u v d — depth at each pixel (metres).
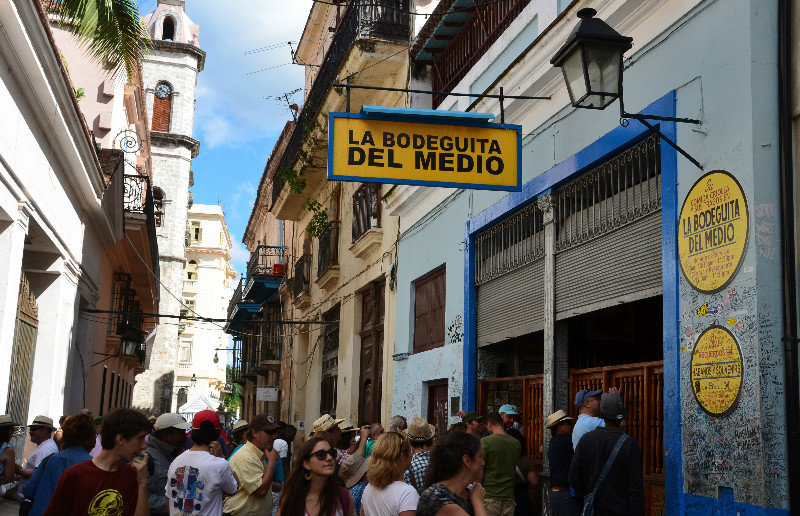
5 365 8.98
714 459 5.99
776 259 5.72
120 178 14.89
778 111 5.91
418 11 14.41
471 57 12.34
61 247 11.68
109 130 17.22
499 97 8.31
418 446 6.36
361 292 17.75
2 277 8.80
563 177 8.67
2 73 7.74
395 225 14.99
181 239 47.62
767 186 5.80
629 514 5.66
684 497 6.32
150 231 18.06
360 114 7.91
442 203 12.55
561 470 7.50
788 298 5.63
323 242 20.78
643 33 7.41
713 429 6.02
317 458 4.68
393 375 14.50
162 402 45.47
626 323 9.52
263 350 31.06
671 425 6.55
